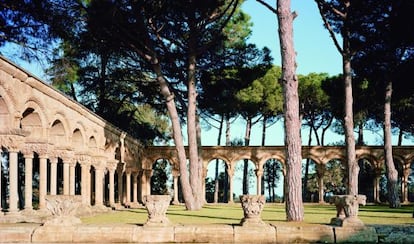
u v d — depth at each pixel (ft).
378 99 134.62
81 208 76.69
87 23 87.35
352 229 45.27
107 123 106.63
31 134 72.18
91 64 130.72
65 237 44.37
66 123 82.53
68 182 82.64
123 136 122.01
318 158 148.87
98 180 98.58
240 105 145.48
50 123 75.10
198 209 94.17
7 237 44.29
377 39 102.53
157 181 177.78
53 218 45.62
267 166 205.26
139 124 154.10
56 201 45.70
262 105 147.54
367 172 172.55
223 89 123.44
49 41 84.17
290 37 60.13
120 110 146.10
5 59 58.75
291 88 59.36
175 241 44.93
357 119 150.71
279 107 146.30
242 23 114.11
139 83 126.11
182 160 92.79
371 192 171.73
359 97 136.46
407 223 51.93
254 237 45.09
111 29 89.30
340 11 105.09
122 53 101.96
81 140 91.35
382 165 146.72
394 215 73.67
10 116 62.23
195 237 45.03
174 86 118.01
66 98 80.79
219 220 59.31
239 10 113.39
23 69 63.67
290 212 57.16
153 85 124.88
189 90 97.86
